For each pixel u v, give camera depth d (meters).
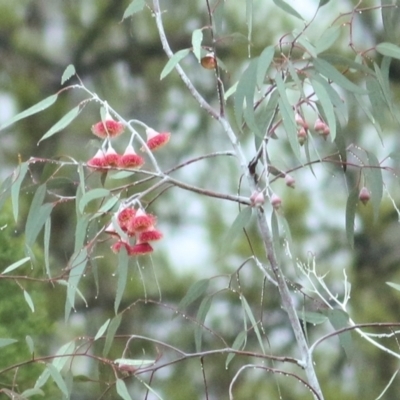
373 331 7.21
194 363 6.71
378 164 4.55
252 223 6.93
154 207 7.26
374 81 4.54
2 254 4.97
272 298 6.77
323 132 4.50
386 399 7.05
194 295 4.57
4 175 7.36
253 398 6.67
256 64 4.42
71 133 7.50
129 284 6.79
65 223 6.85
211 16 4.52
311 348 4.49
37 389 4.52
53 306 6.04
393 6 4.51
